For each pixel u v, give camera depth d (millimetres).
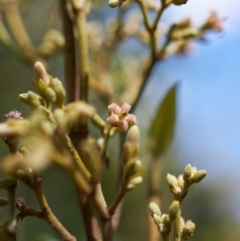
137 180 205
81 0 247
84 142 213
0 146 514
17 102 655
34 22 567
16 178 194
